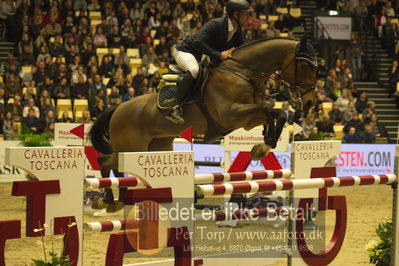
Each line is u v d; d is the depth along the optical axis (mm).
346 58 29172
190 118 9414
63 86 23172
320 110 23469
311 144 8219
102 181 6707
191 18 27828
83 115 21219
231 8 9031
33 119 21062
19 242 10688
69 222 6355
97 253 9859
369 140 23031
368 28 31000
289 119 21609
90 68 23891
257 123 8859
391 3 32219
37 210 6125
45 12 26375
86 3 28125
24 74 23594
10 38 27562
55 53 24625
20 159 6047
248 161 11578
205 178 7680
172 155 6746
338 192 19281
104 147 10828
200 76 9156
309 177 8188
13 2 27641
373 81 29391
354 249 10445
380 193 19203
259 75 9141
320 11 29219
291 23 29672
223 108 8883
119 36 26672
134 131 10055
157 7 28844
